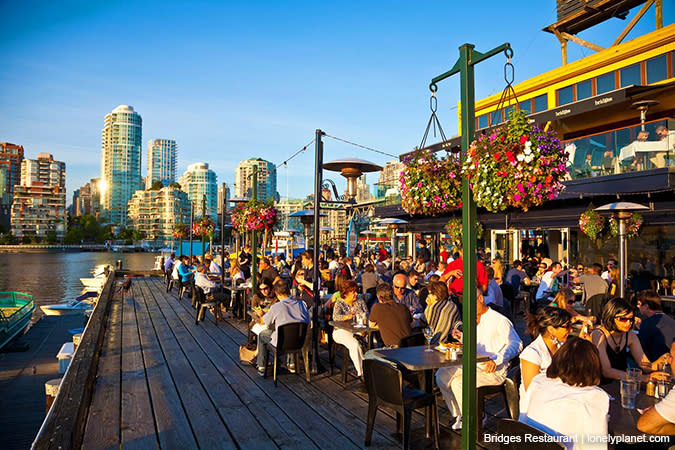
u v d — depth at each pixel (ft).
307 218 52.13
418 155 13.51
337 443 14.43
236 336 31.63
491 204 11.14
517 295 36.60
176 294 56.13
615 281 35.88
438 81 13.51
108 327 35.12
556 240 54.80
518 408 14.12
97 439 14.85
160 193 629.10
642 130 38.65
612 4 52.60
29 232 616.39
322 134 24.43
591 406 9.06
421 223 63.31
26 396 44.65
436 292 18.84
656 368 13.15
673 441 9.46
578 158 44.55
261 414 16.98
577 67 53.06
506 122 11.37
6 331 70.23
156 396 19.11
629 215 28.09
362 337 22.31
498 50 11.25
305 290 28.84
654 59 46.65
